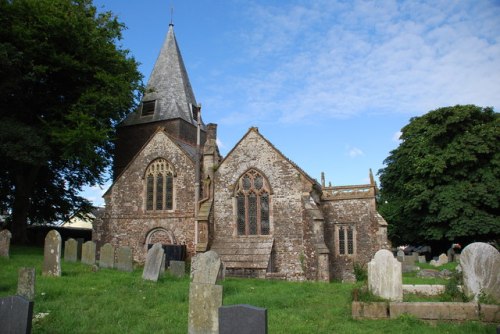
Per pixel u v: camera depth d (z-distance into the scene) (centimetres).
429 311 1046
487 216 3341
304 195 2506
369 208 2866
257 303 1247
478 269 1099
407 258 3064
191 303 895
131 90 3284
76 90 2928
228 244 2538
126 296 1269
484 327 958
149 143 2967
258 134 2677
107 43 3109
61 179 3550
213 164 2739
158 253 1625
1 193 3334
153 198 2892
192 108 3962
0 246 1998
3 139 2450
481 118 3700
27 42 2530
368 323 1028
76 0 3009
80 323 954
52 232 1595
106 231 2919
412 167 3884
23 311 720
